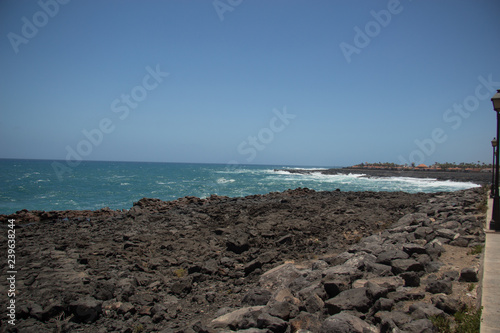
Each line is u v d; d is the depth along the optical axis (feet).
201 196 124.77
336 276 22.62
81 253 36.96
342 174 363.56
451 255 29.19
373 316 17.99
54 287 27.09
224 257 35.76
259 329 17.37
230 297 26.40
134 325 21.80
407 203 76.33
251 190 149.48
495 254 26.96
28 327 20.90
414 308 17.70
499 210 37.50
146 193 130.52
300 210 64.69
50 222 59.06
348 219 56.18
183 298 26.45
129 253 37.35
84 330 21.20
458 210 53.21
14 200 106.93
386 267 24.99
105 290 25.72
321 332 16.26
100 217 61.77
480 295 18.61
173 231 48.32
